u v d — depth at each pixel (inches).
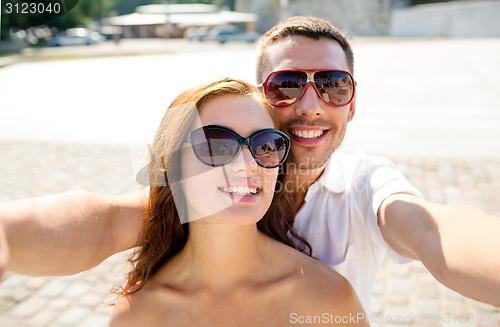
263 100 23.7
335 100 30.5
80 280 59.6
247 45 456.8
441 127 141.9
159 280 25.3
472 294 18.6
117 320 24.9
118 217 23.8
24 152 89.2
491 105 173.0
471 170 103.4
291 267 25.1
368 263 31.4
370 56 365.1
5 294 58.6
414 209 24.0
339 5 703.1
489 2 641.0
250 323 24.0
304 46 30.3
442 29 655.1
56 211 20.9
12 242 18.6
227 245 23.7
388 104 177.2
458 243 19.6
